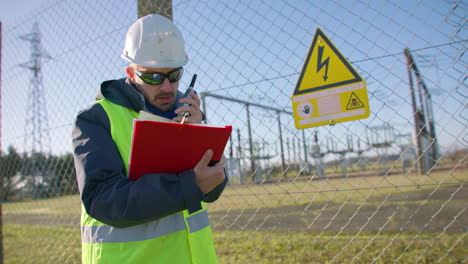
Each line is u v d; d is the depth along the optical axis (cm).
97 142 119
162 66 141
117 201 105
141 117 117
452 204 340
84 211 135
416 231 323
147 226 126
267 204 255
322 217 399
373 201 373
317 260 289
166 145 111
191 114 138
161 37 147
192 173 115
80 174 115
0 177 401
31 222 548
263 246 339
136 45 147
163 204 106
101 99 138
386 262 270
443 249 279
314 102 198
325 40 197
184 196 109
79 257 359
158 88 139
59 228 483
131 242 123
